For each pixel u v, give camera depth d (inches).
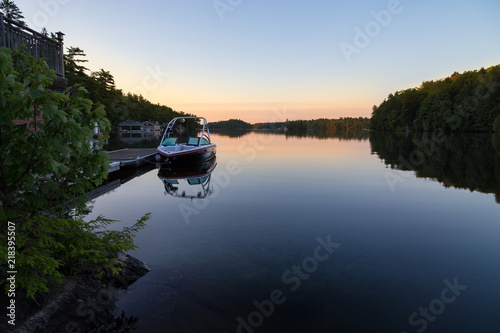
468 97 2191.2
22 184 108.5
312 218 237.6
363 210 263.0
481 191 344.2
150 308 114.3
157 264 151.9
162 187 384.8
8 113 89.7
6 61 86.3
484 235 199.9
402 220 233.5
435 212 255.9
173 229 208.7
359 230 209.3
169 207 274.5
